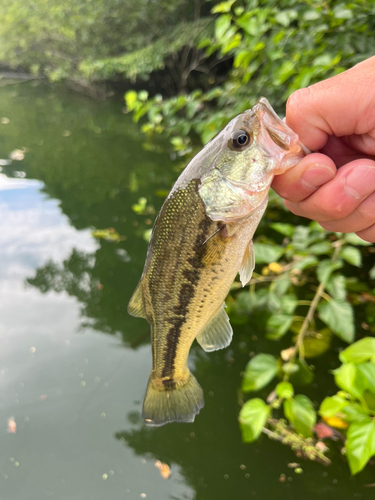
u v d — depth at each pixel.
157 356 0.25
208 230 0.21
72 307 0.58
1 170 1.19
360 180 0.19
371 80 0.19
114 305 0.58
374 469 0.34
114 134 1.71
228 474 0.35
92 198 0.98
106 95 2.72
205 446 0.38
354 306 0.50
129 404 0.43
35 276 0.66
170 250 0.22
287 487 0.33
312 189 0.20
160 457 0.37
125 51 2.53
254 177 0.20
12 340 0.52
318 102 0.20
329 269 0.40
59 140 1.61
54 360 0.49
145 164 1.24
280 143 0.20
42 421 0.41
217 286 0.22
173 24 2.24
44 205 0.93
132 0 2.26
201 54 1.85
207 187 0.21
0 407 0.43
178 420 0.25
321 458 0.35
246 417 0.33
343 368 0.28
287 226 0.46
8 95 2.85
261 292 0.46
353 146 0.21
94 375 0.47
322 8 0.49
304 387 0.41
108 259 0.70
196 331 0.23
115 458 0.38
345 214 0.20
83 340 0.52
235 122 0.21
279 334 0.41
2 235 0.78
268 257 0.43
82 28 2.47
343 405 0.29
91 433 0.40
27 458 0.38
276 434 0.37
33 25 2.72
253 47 0.51
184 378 0.25
